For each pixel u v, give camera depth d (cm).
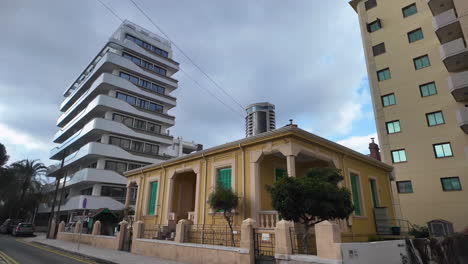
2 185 4125
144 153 4138
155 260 1238
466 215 2205
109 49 4488
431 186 2422
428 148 2509
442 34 2509
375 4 3222
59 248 1805
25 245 2102
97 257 1342
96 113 4172
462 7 2345
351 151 1579
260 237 1018
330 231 796
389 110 2817
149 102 4562
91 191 3766
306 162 1603
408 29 2889
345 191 893
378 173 1919
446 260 1052
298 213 866
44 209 4600
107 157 3812
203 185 1597
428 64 2672
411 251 1084
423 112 2603
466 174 2273
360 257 823
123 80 4175
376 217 1656
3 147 4481
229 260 999
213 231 1377
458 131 2378
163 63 4934
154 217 1898
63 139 5262
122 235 1670
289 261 856
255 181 1319
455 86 2259
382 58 2998
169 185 1852
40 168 4566
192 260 1143
